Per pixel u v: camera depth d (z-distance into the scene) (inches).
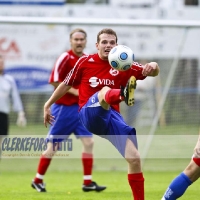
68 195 971.3
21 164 1550.2
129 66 741.3
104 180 1230.9
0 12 2089.1
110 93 701.3
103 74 775.1
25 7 2097.7
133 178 730.2
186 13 2135.8
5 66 2010.3
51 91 1636.3
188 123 1528.1
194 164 703.1
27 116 1610.5
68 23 1280.8
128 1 2129.7
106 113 745.0
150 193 994.7
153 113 1592.0
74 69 789.2
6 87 1343.5
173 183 711.1
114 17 2128.4
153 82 1616.6
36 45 2032.5
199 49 1764.3
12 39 2016.5
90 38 1888.5
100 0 2500.0
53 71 1072.2
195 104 1547.7
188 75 1592.0
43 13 2110.0
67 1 2556.6
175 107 1541.6
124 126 743.1
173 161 1541.6
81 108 786.8
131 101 681.0
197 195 967.0
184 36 1416.1
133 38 1959.9
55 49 2043.6
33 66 2030.0
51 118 834.2
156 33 1934.1
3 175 1341.0
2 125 1332.4
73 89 1067.9
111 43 771.4
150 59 1951.3
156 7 2126.0
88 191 1042.1
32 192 1022.4
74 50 1076.5
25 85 2020.2
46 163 1047.6
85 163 1048.8
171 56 1904.5
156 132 1509.6
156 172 1384.1
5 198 919.0
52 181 1221.7
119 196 956.6
